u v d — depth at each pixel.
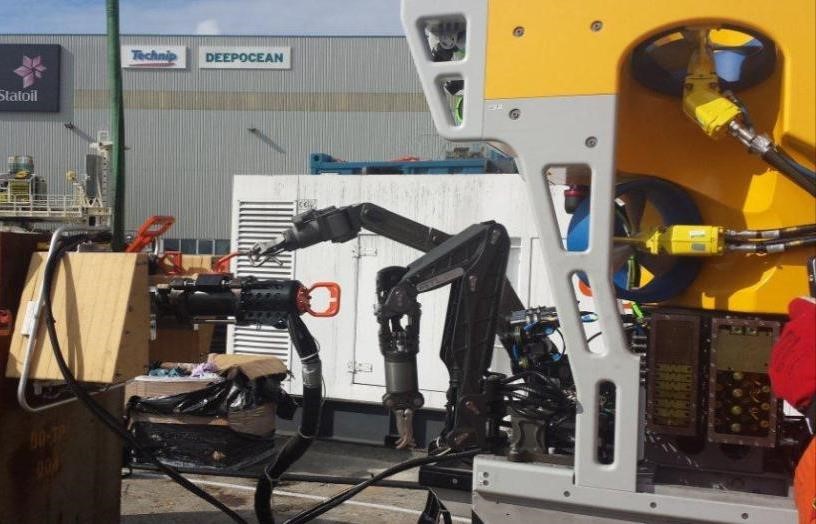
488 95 2.08
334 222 2.81
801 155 2.03
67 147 29.72
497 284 2.54
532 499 2.11
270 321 2.79
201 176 29.22
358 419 6.62
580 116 2.01
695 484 2.19
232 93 28.92
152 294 2.85
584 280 2.55
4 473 2.86
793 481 2.08
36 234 2.91
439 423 6.24
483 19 2.09
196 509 4.85
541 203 2.04
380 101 28.36
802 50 1.96
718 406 2.16
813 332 1.83
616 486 2.03
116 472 3.65
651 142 2.36
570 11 2.01
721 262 2.28
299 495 5.23
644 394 2.20
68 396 3.00
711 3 1.95
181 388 5.76
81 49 29.50
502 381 2.51
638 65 2.35
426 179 6.23
